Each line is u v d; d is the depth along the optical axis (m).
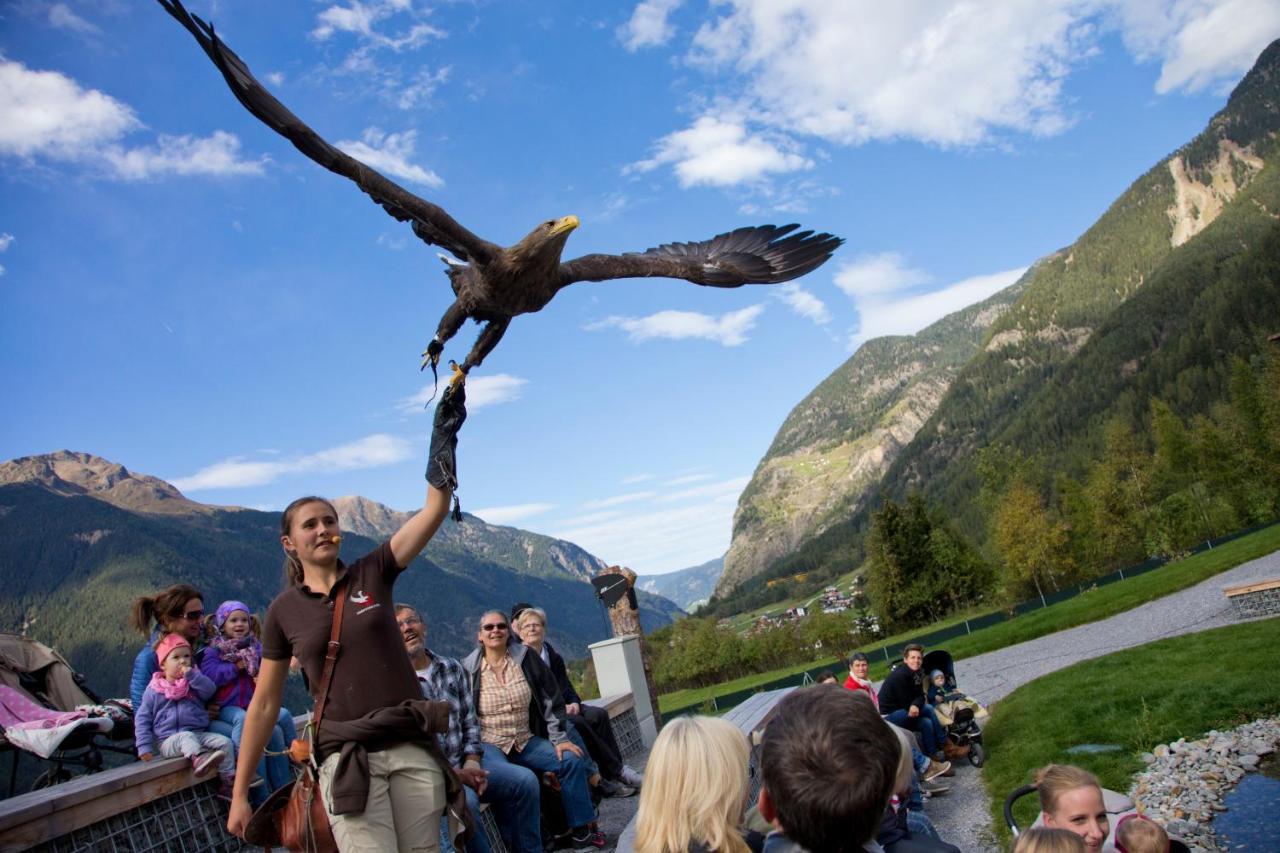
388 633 3.83
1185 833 7.36
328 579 3.91
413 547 3.90
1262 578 21.36
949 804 9.38
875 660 38.78
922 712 10.09
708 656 75.56
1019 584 63.88
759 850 3.16
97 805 5.92
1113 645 18.05
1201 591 22.78
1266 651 11.94
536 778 6.70
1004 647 24.56
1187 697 10.43
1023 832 3.99
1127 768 8.93
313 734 3.70
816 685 2.76
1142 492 59.78
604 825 7.89
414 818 3.71
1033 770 9.45
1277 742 8.62
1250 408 53.19
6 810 5.40
